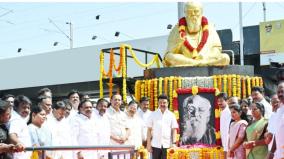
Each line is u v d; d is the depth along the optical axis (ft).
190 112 39.55
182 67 44.98
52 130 24.95
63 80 74.79
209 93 39.75
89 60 72.74
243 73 46.14
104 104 29.91
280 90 19.85
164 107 35.53
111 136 32.27
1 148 17.47
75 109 32.30
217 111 39.24
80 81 73.20
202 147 37.73
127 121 33.55
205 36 47.83
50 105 25.44
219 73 45.39
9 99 27.63
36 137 23.11
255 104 25.25
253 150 24.76
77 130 27.55
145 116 38.42
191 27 48.47
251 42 61.21
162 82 43.91
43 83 76.84
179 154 35.94
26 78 78.33
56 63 75.61
